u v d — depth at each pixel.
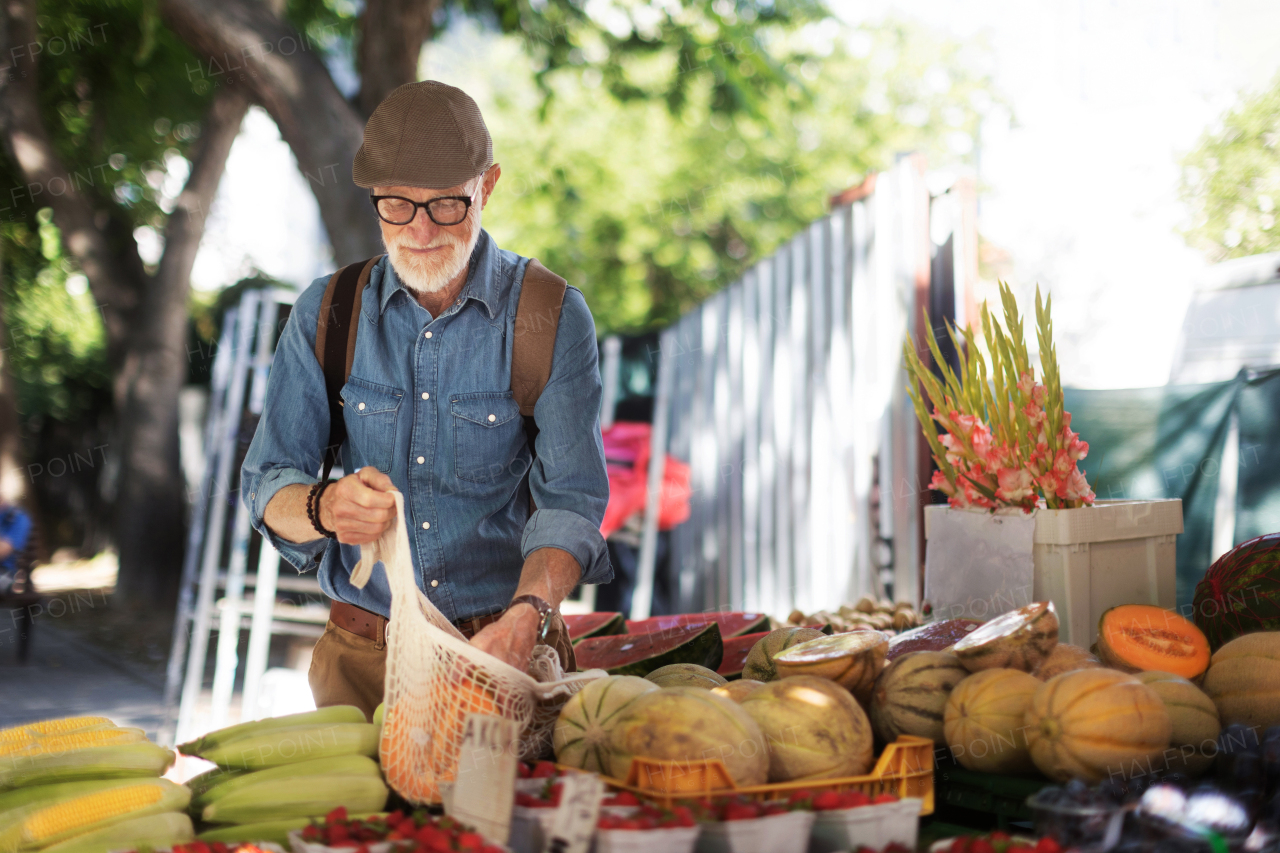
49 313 18.09
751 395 7.77
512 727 1.43
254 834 1.56
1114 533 2.49
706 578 8.51
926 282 5.25
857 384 6.02
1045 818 1.44
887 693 1.79
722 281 19.77
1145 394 4.31
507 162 19.58
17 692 8.70
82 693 8.66
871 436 5.91
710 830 1.36
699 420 8.66
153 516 13.17
